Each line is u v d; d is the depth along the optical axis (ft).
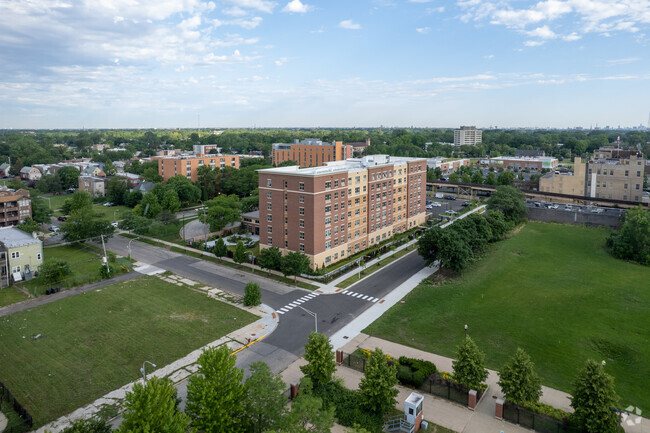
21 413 139.03
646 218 296.10
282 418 119.03
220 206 367.25
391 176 352.08
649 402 144.66
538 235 367.04
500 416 136.26
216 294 242.58
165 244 347.36
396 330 198.90
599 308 218.79
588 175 487.61
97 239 354.95
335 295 241.14
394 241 352.69
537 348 180.86
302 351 180.45
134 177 606.96
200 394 112.98
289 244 288.51
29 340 189.37
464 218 323.57
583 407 123.54
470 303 227.81
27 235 287.89
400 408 142.10
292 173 276.41
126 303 229.66
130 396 102.53
